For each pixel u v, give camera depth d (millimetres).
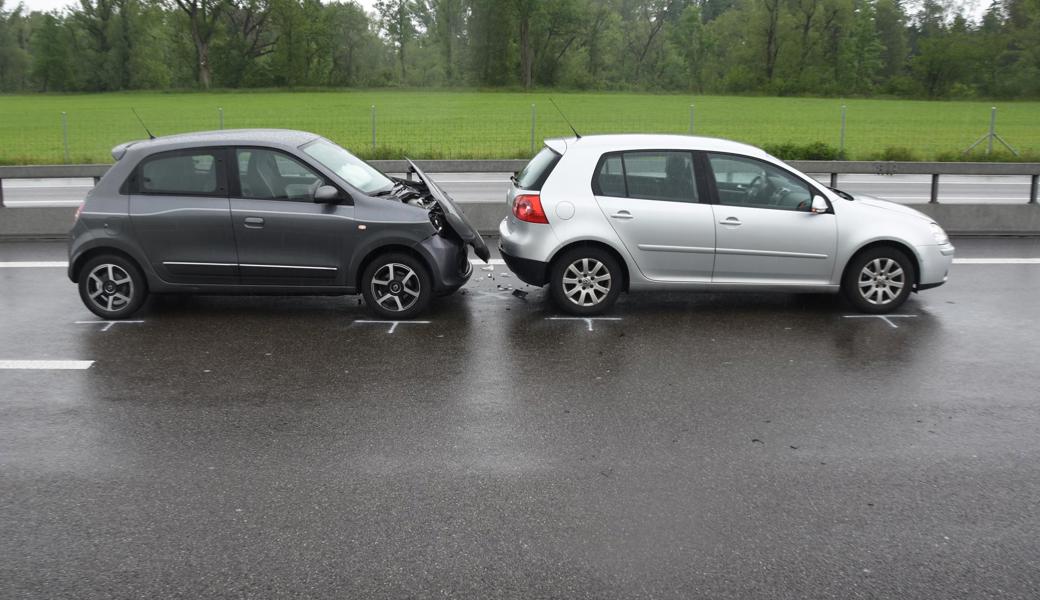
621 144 8242
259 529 4324
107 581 3879
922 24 88438
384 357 7074
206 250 8055
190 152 8102
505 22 88938
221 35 92062
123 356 7094
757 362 6953
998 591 3814
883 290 8352
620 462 5094
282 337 7637
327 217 7984
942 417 5797
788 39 84938
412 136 32438
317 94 81688
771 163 8273
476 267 10492
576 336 7668
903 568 3988
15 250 11398
